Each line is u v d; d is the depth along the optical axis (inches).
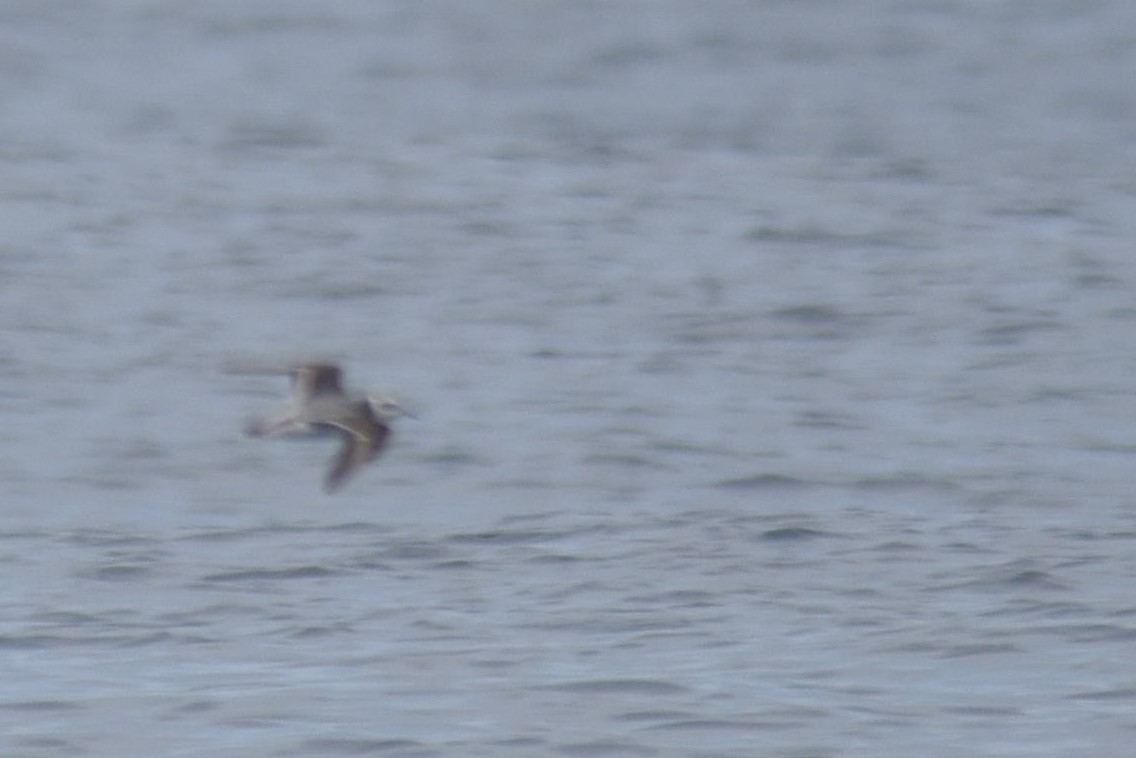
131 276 1042.7
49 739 475.8
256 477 734.5
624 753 463.2
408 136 1545.3
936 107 1711.4
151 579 606.9
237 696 501.0
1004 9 2170.3
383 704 494.6
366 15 2167.8
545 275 1054.4
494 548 637.3
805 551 631.2
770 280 1045.8
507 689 503.5
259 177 1346.0
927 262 1091.3
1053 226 1198.9
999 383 861.2
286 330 947.3
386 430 362.9
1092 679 508.7
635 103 1715.1
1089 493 715.4
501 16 2160.4
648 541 642.2
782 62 1918.1
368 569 616.1
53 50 1941.4
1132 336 932.6
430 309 986.1
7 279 1027.9
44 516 686.5
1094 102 1737.2
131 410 816.9
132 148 1473.9
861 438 786.8
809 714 486.0
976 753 463.5
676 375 874.8
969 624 551.5
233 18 2128.4
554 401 833.5
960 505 699.4
